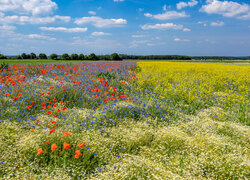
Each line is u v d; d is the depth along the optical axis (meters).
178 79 14.22
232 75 17.83
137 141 4.59
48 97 7.43
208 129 5.69
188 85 12.20
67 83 9.42
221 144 4.50
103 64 22.00
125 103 6.99
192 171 3.58
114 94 8.91
